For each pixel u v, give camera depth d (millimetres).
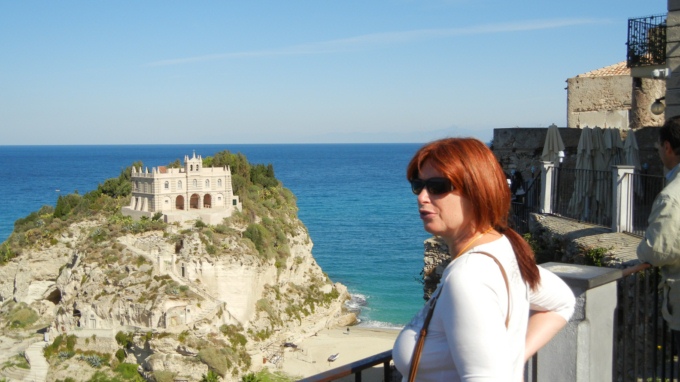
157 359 66125
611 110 35250
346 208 179750
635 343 7570
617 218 16234
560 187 20969
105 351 69875
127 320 70562
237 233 82375
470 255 3719
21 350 75500
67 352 70375
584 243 15297
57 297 89562
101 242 79875
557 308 4469
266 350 74625
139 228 80438
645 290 7520
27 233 94938
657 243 6199
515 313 3680
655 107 25531
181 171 88000
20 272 91062
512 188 26047
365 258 116312
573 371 6238
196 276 74812
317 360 74438
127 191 100875
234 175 99938
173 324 68812
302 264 92938
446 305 3525
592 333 6266
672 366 7492
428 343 3674
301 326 81688
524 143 28156
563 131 27828
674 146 7035
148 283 72312
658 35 25125
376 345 77062
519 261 4016
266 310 78938
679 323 6613
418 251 121375
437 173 3922
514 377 3637
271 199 102250
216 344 68875
